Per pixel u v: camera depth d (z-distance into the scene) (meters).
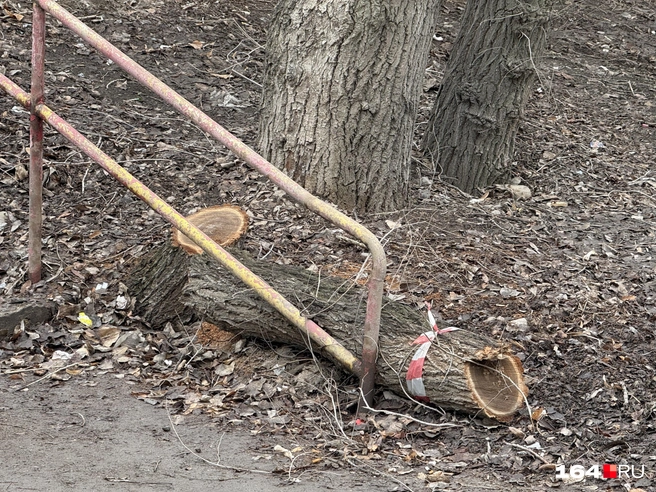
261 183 5.18
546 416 4.05
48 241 4.73
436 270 4.79
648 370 4.31
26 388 4.01
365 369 4.00
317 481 3.67
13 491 3.50
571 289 4.79
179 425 3.90
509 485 3.73
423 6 5.04
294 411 4.04
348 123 5.02
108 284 4.56
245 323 4.21
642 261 5.13
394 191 5.17
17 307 4.32
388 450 3.88
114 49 4.12
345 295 4.17
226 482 3.63
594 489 3.72
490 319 4.50
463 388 3.97
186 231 4.09
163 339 4.35
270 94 5.16
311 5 4.99
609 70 8.16
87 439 3.78
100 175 5.14
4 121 5.34
